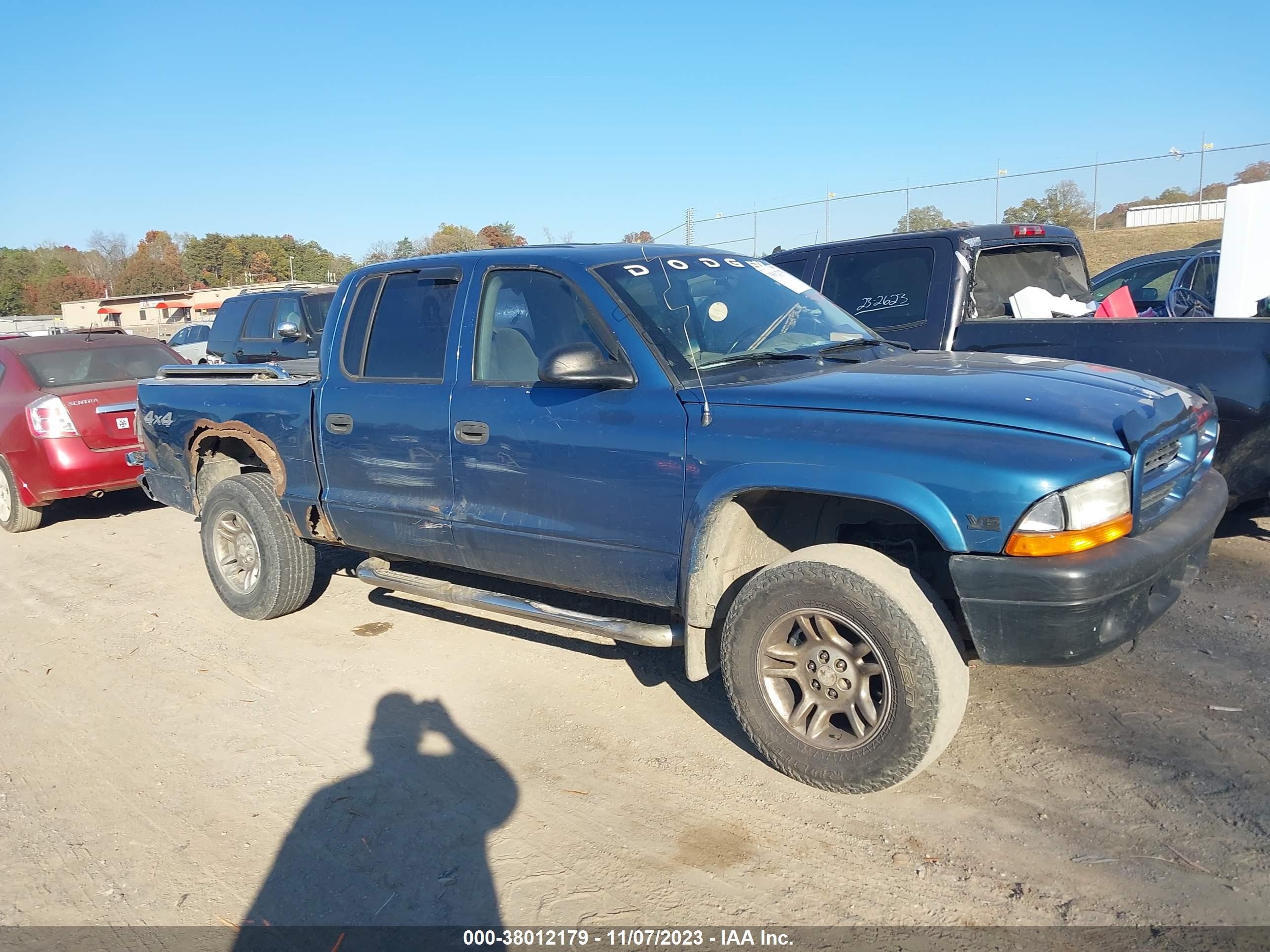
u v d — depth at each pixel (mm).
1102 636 2990
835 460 3219
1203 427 3820
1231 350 4996
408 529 4688
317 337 13016
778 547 3857
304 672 4930
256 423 5375
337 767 3910
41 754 4203
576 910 2910
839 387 3469
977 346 6023
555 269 4148
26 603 6465
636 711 4219
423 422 4477
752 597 3461
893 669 3150
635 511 3760
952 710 3137
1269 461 4969
